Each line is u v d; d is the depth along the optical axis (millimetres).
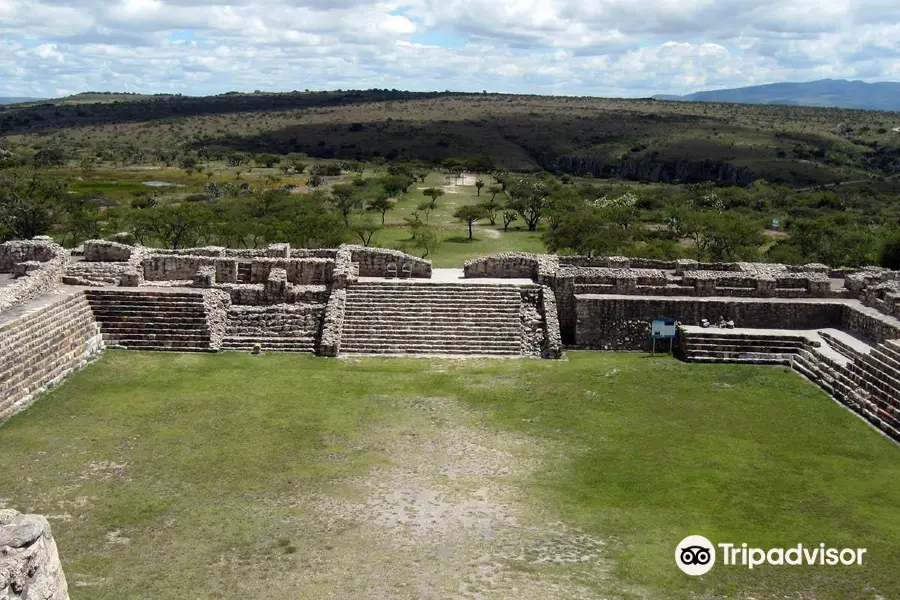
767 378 36719
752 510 24312
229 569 20641
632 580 20484
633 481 26203
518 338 40938
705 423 31375
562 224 82500
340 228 80500
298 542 22078
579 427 30828
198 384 34594
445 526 23156
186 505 24016
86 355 36656
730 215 91375
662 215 106250
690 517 23844
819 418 31953
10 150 182500
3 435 28641
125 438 28766
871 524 23531
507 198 123500
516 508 24328
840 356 36906
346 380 35781
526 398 33969
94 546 21578
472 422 31250
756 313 42062
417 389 34844
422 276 45906
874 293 41500
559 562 21297
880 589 20297
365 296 42594
